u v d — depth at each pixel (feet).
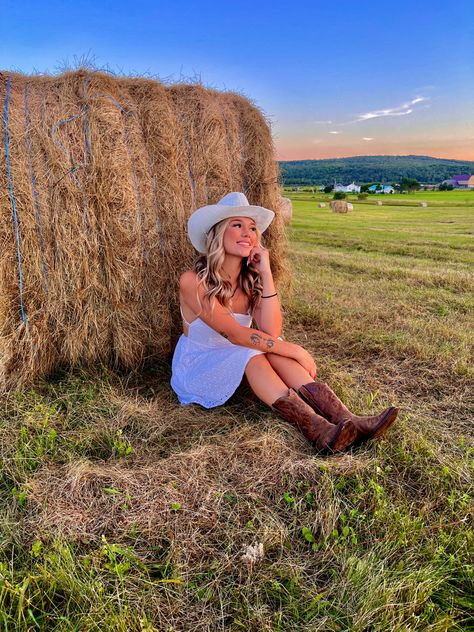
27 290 9.79
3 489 7.25
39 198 9.53
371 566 5.72
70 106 9.67
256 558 5.94
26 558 5.96
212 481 7.23
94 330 10.60
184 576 5.75
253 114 12.25
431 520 6.63
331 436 7.79
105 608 5.23
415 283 20.72
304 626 5.14
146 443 8.50
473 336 13.57
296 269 24.11
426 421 9.22
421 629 5.12
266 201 12.57
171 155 10.68
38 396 9.82
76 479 7.13
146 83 10.79
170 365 11.76
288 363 9.02
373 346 12.94
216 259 9.08
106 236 10.09
